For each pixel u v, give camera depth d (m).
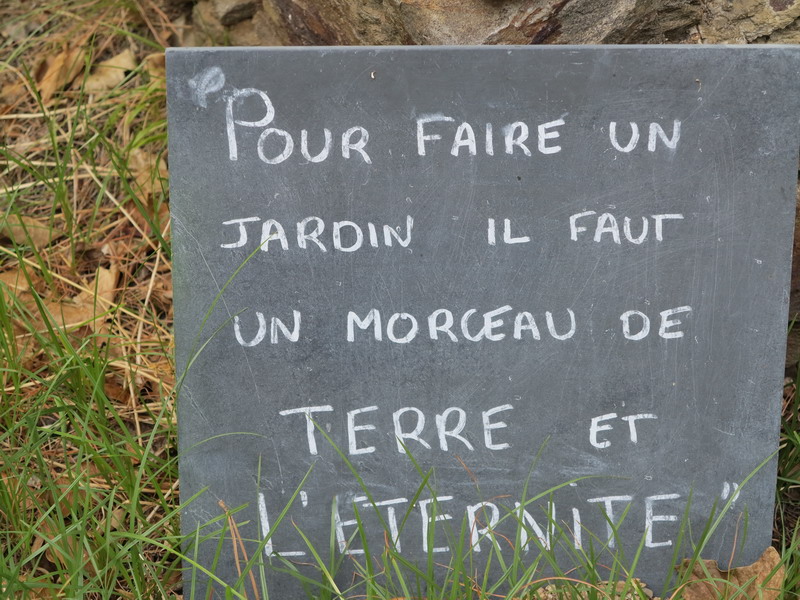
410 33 1.97
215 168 1.65
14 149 2.55
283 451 1.73
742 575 1.75
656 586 1.79
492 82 1.63
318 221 1.67
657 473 1.75
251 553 1.75
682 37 2.03
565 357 1.72
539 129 1.65
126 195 2.46
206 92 1.62
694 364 1.73
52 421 2.04
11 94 2.65
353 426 1.73
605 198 1.68
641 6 1.91
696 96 1.65
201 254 1.67
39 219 2.41
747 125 1.66
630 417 1.74
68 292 2.28
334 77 1.63
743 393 1.73
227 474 1.73
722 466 1.75
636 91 1.64
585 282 1.70
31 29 2.75
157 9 2.71
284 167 1.66
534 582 1.62
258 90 1.63
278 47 1.61
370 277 1.69
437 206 1.67
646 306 1.71
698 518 1.77
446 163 1.66
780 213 1.69
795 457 1.91
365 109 1.64
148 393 2.13
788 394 2.08
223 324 1.69
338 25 2.20
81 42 2.71
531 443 1.74
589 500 1.76
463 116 1.65
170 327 2.25
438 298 1.70
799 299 2.03
